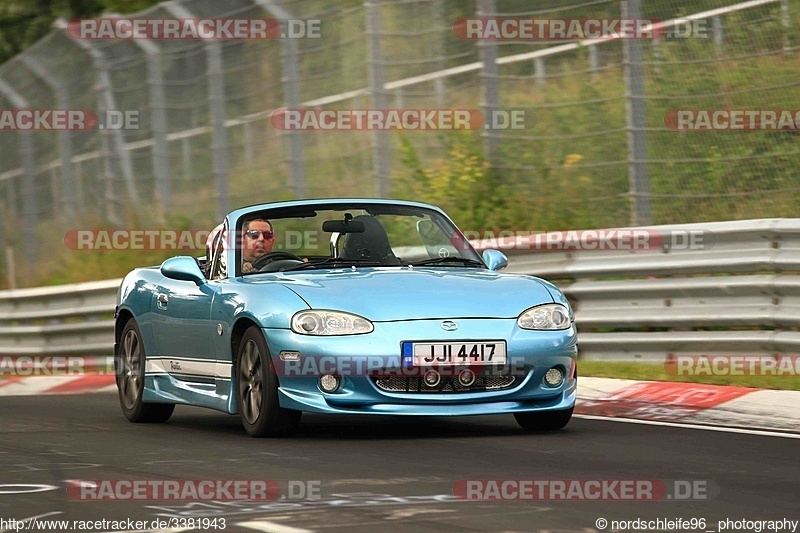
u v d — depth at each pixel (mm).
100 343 52312
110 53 63844
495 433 26547
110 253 67750
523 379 25594
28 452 24766
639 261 37562
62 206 71312
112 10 99812
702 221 44500
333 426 28391
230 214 30156
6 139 76250
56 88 66812
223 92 58406
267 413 25781
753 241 34938
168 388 30375
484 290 26500
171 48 60906
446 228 30719
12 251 69375
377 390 24922
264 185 60562
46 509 18047
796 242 33969
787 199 44094
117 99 64438
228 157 59688
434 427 27969
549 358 25688
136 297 32188
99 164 68000
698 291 35750
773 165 45531
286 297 26031
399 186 56312
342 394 24969
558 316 26234
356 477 20375
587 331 39500
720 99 46875
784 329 34188
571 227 48469
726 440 24812
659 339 36438
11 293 57219
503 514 16938
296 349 25188
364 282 26703
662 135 47750
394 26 54469
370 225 29797
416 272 27984
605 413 30156
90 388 45156
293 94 54219
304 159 54594
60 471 21891
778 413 28188
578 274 39156
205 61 59281
